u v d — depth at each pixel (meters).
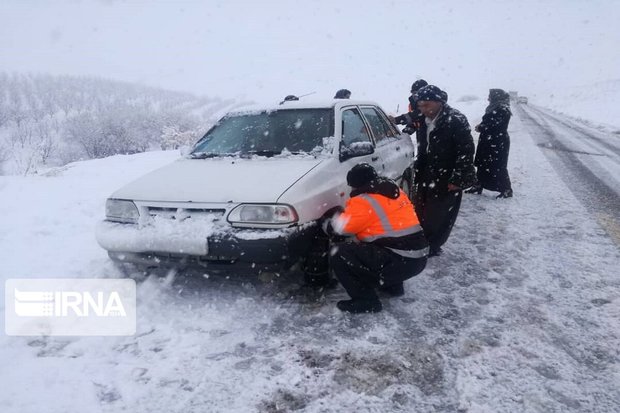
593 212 5.70
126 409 2.16
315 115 4.10
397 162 4.86
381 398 2.21
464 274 3.73
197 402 2.20
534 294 3.35
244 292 3.38
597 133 18.17
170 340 2.76
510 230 4.94
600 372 2.41
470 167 3.78
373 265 2.94
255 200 2.99
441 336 2.77
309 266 3.29
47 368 2.49
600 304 3.19
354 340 2.72
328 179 3.44
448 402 2.18
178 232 3.03
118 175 8.94
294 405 2.17
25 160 26.05
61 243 4.69
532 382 2.32
